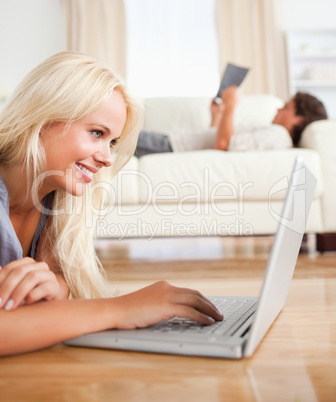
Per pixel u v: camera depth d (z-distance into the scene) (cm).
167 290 67
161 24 518
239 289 121
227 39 514
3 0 513
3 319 57
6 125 80
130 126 91
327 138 216
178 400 46
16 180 84
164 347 60
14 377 54
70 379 53
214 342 58
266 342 66
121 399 47
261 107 302
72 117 77
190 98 311
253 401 45
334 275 143
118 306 64
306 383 50
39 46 515
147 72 520
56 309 61
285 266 69
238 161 211
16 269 60
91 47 505
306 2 535
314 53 516
